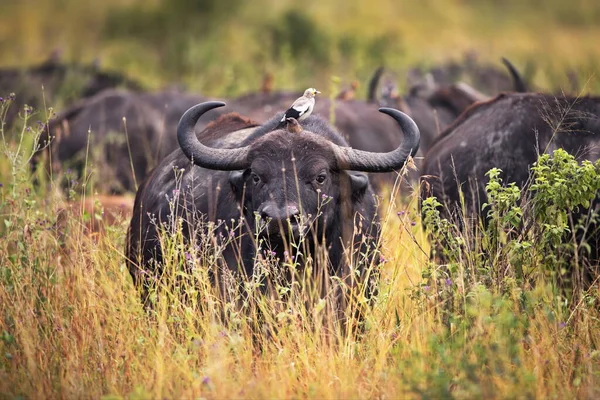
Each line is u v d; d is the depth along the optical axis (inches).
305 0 4761.3
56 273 895.7
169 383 732.7
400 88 2351.1
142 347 786.2
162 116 1638.8
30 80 2223.2
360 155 841.5
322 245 835.4
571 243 930.7
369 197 912.9
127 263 986.1
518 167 970.1
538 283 872.9
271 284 831.1
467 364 691.4
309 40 3417.8
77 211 1048.8
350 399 725.3
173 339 804.0
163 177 969.5
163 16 4320.9
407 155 847.7
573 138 967.6
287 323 802.2
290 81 2522.1
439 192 1007.0
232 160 842.2
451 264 829.2
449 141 1027.3
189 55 3403.1
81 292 869.2
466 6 5329.7
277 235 806.5
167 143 1626.5
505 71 2743.6
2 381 757.9
